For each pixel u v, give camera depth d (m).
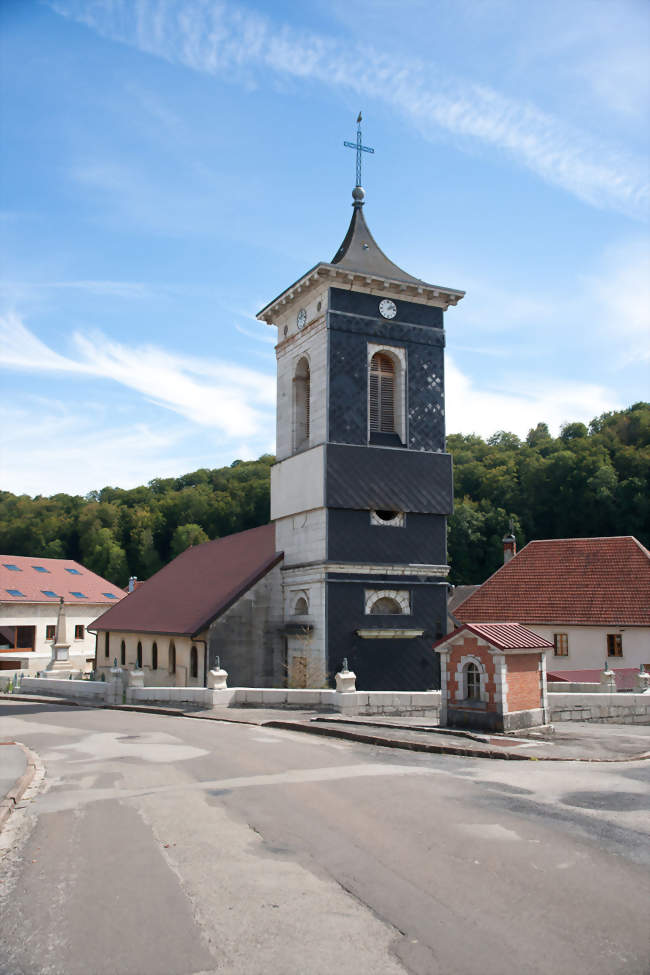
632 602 44.72
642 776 15.12
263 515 101.81
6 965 7.12
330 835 10.86
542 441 114.31
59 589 69.12
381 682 31.33
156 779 15.09
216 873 9.41
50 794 14.07
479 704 21.00
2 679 50.00
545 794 13.35
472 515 84.50
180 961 7.12
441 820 11.58
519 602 48.00
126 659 42.72
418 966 6.93
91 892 8.88
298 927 7.79
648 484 80.06
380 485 32.28
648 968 6.86
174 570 48.88
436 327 34.62
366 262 34.47
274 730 22.19
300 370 35.41
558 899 8.39
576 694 24.77
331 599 30.91
